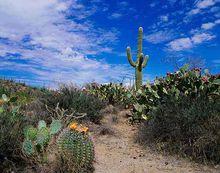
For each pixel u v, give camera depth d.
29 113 8.11
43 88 12.70
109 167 5.46
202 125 6.28
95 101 9.82
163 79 8.75
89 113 8.84
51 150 5.17
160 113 7.30
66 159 4.84
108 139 7.43
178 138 6.36
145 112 8.82
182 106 7.16
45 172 4.73
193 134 6.20
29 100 10.43
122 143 7.11
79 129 5.09
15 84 13.49
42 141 4.96
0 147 4.75
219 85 7.43
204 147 5.81
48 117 7.90
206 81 7.59
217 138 5.82
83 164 4.96
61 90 9.55
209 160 5.71
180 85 7.86
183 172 5.33
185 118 6.54
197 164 5.69
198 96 7.47
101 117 9.17
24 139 5.18
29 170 4.75
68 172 4.79
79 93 9.72
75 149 4.88
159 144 6.55
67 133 4.98
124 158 6.05
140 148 6.71
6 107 6.75
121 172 5.26
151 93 8.63
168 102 7.56
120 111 10.77
